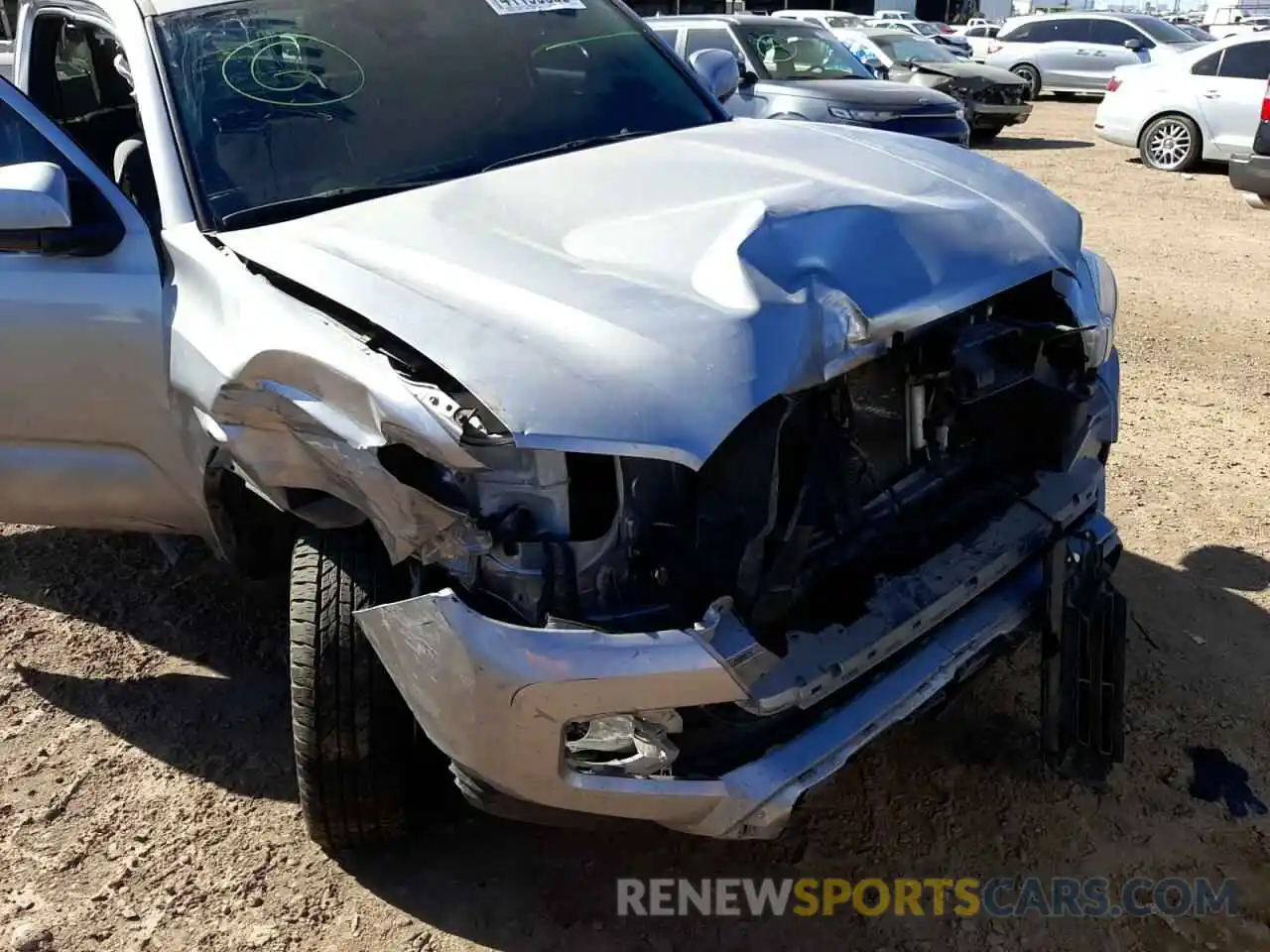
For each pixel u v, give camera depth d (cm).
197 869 269
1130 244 855
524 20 351
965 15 3975
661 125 345
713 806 206
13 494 318
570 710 199
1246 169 927
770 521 208
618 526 203
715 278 219
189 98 293
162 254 281
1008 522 256
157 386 278
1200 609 351
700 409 196
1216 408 518
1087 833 267
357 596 232
